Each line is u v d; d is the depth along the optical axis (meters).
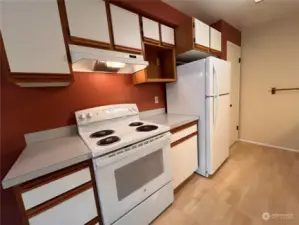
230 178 2.02
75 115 1.45
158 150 1.44
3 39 0.92
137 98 2.05
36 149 1.13
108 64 1.48
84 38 1.24
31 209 0.84
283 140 2.80
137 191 1.28
